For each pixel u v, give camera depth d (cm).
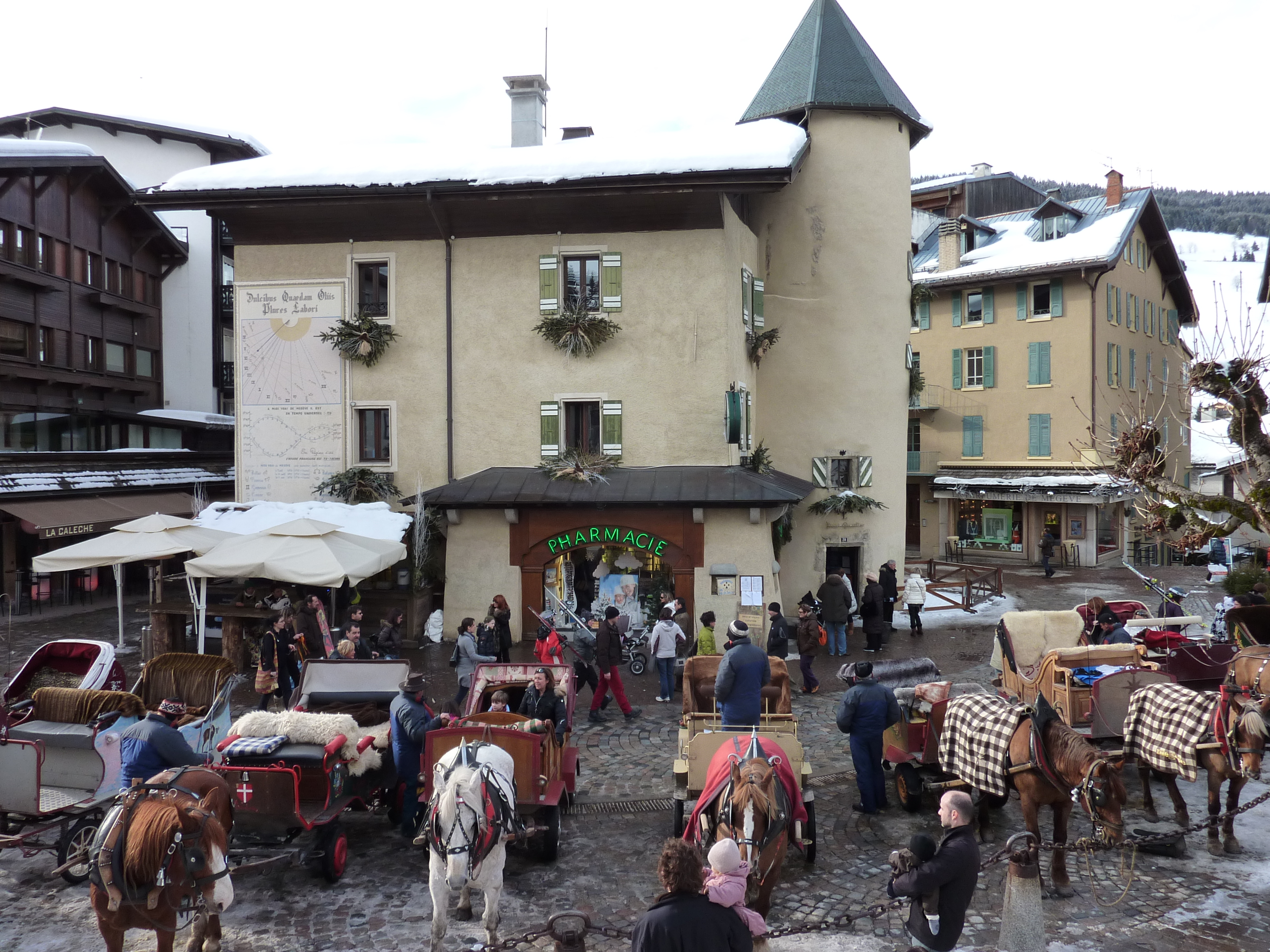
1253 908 855
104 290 3175
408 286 2230
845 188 2502
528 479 2127
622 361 2162
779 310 2528
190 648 1994
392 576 2123
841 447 2511
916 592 2302
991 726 941
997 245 4234
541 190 2045
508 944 666
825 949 793
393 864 978
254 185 2131
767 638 1794
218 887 730
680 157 2019
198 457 3469
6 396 2738
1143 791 1135
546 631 1622
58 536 2402
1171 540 1789
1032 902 759
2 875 952
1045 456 3859
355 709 1110
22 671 1122
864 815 1109
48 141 3338
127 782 861
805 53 2564
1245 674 1100
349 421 2250
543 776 956
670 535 2053
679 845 554
